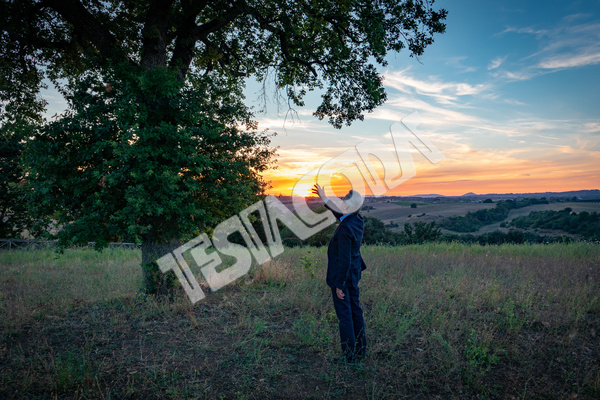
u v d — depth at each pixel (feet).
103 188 17.81
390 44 26.27
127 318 17.49
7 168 61.05
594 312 16.63
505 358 12.34
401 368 11.50
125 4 27.37
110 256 41.16
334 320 16.24
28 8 24.67
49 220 19.17
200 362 12.50
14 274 29.32
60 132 18.29
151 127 18.52
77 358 12.56
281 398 10.18
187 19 23.76
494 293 18.42
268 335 14.85
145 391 10.52
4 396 10.14
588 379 10.67
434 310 16.49
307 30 30.37
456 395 10.13
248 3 25.36
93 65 20.25
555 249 35.81
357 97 29.60
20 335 15.23
